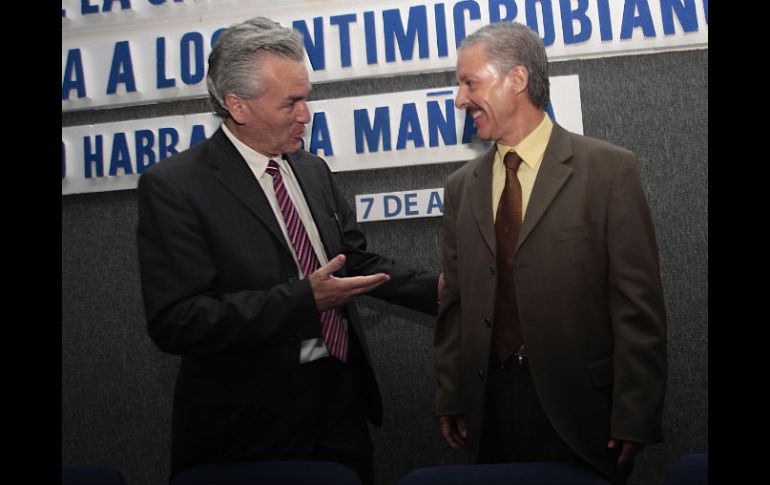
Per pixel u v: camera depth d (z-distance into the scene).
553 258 1.23
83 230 2.24
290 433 1.37
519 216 1.31
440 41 2.08
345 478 1.02
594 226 1.24
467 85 1.33
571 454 1.25
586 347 1.23
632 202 1.22
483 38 1.32
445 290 1.48
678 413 2.00
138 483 2.18
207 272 1.32
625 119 2.04
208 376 1.36
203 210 1.35
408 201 2.09
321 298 1.28
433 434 2.09
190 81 2.18
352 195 2.14
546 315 1.23
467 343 1.33
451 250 1.47
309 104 2.12
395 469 2.10
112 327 2.21
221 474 1.06
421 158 2.08
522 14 2.05
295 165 1.57
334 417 1.46
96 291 2.23
